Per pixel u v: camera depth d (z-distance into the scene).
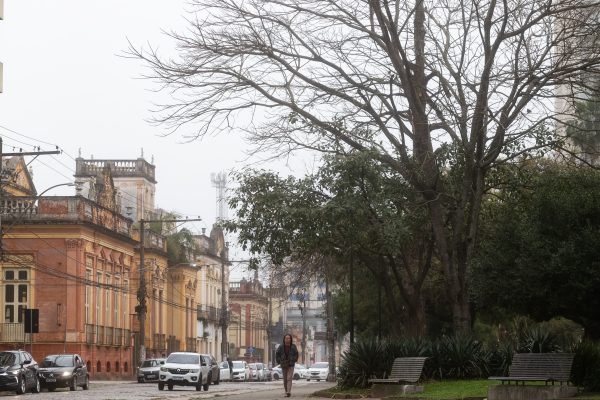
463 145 33.62
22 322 67.00
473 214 34.66
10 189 70.88
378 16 33.06
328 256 42.06
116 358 77.12
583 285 27.62
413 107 33.91
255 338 139.25
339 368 34.72
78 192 74.94
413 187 35.78
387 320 59.62
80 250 68.25
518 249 29.17
